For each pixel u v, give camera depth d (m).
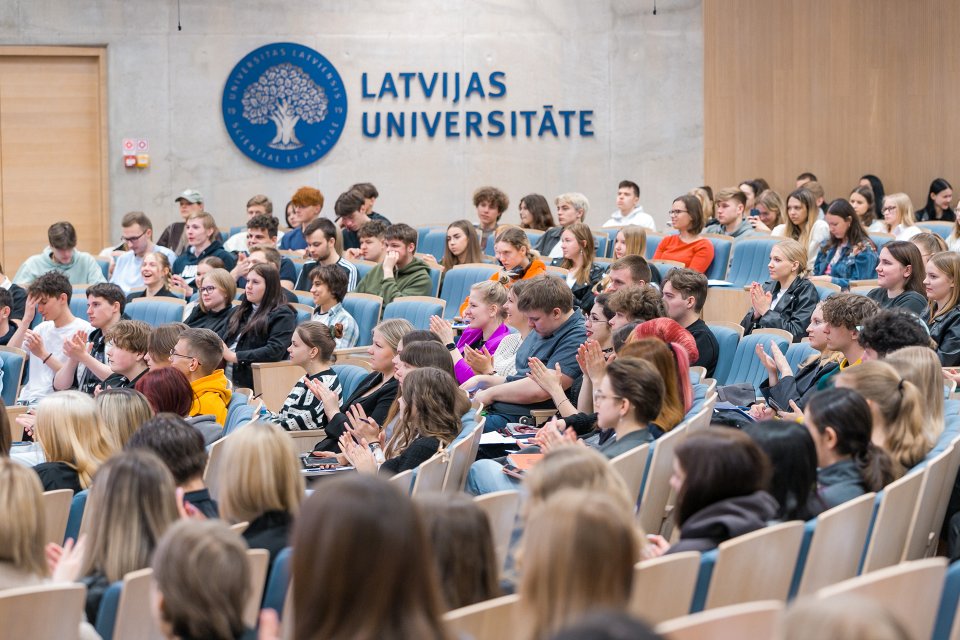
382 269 9.37
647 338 4.93
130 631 2.95
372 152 14.00
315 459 5.54
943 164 14.31
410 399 5.07
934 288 6.38
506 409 6.35
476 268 9.33
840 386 4.03
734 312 8.87
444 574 2.64
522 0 13.99
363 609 1.92
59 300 8.01
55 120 13.86
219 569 2.27
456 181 14.08
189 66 13.85
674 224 10.02
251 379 7.80
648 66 14.15
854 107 14.30
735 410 5.66
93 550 3.17
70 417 4.46
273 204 13.97
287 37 13.89
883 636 1.45
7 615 2.68
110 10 13.79
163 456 3.80
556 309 6.51
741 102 14.21
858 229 9.55
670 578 2.74
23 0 13.70
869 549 3.50
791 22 14.20
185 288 9.72
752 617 2.24
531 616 2.15
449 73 14.00
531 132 14.10
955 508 4.25
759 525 3.13
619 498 3.04
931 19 14.24
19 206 13.88
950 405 4.80
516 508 3.80
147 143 13.87
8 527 3.02
